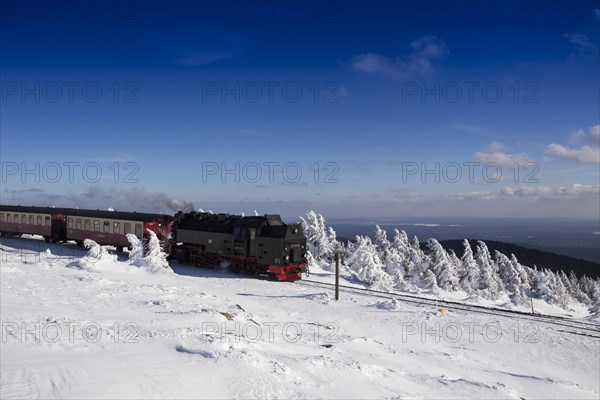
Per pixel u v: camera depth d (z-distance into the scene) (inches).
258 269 1300.4
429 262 1882.4
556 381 565.3
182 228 1503.4
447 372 557.0
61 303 683.4
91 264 1151.0
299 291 1090.1
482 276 1804.9
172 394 290.2
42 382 292.8
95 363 349.7
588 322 985.5
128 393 283.7
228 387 316.8
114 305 710.5
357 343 641.0
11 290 764.6
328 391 350.0
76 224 1656.0
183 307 724.0
